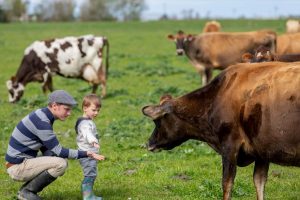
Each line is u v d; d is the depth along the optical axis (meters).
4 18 90.06
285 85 7.09
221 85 7.95
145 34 52.41
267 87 7.25
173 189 9.61
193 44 23.17
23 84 19.66
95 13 107.00
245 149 7.67
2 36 50.75
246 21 69.88
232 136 7.70
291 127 6.97
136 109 17.92
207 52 22.80
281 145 7.12
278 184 9.90
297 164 7.20
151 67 27.97
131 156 11.99
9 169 8.46
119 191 9.67
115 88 22.59
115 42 44.28
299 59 14.19
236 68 7.87
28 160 8.38
